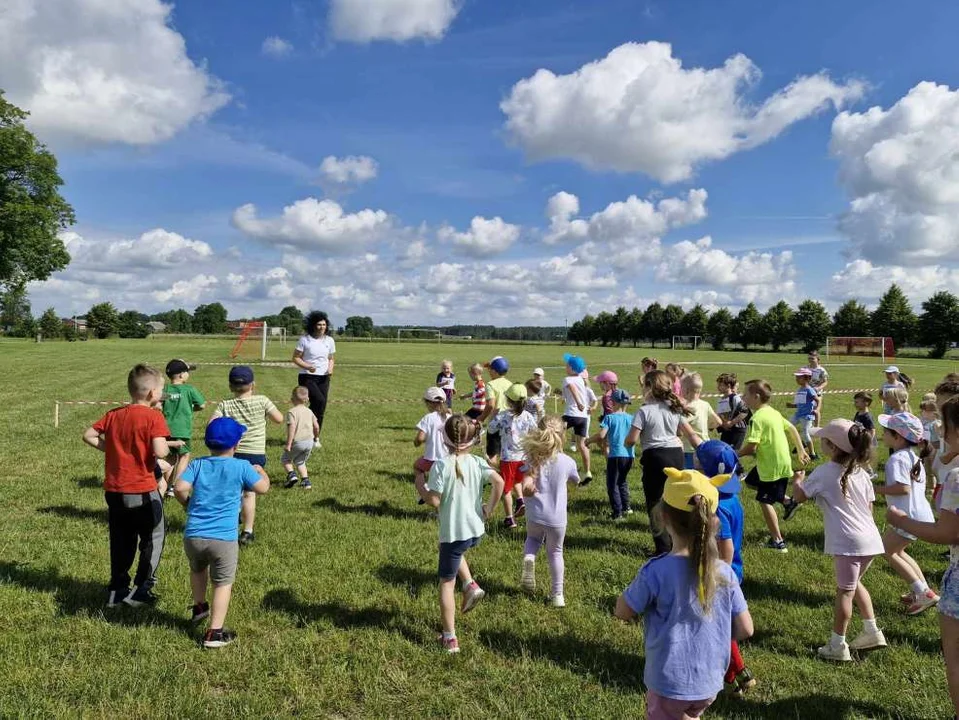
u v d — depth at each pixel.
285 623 4.61
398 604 4.98
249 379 6.70
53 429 13.02
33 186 46.12
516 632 4.56
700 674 2.72
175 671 3.88
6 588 5.03
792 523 7.41
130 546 4.80
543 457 5.03
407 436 13.34
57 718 3.38
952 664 3.23
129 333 109.19
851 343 69.25
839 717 3.56
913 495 4.76
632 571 5.80
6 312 99.56
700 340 106.25
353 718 3.53
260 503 7.93
